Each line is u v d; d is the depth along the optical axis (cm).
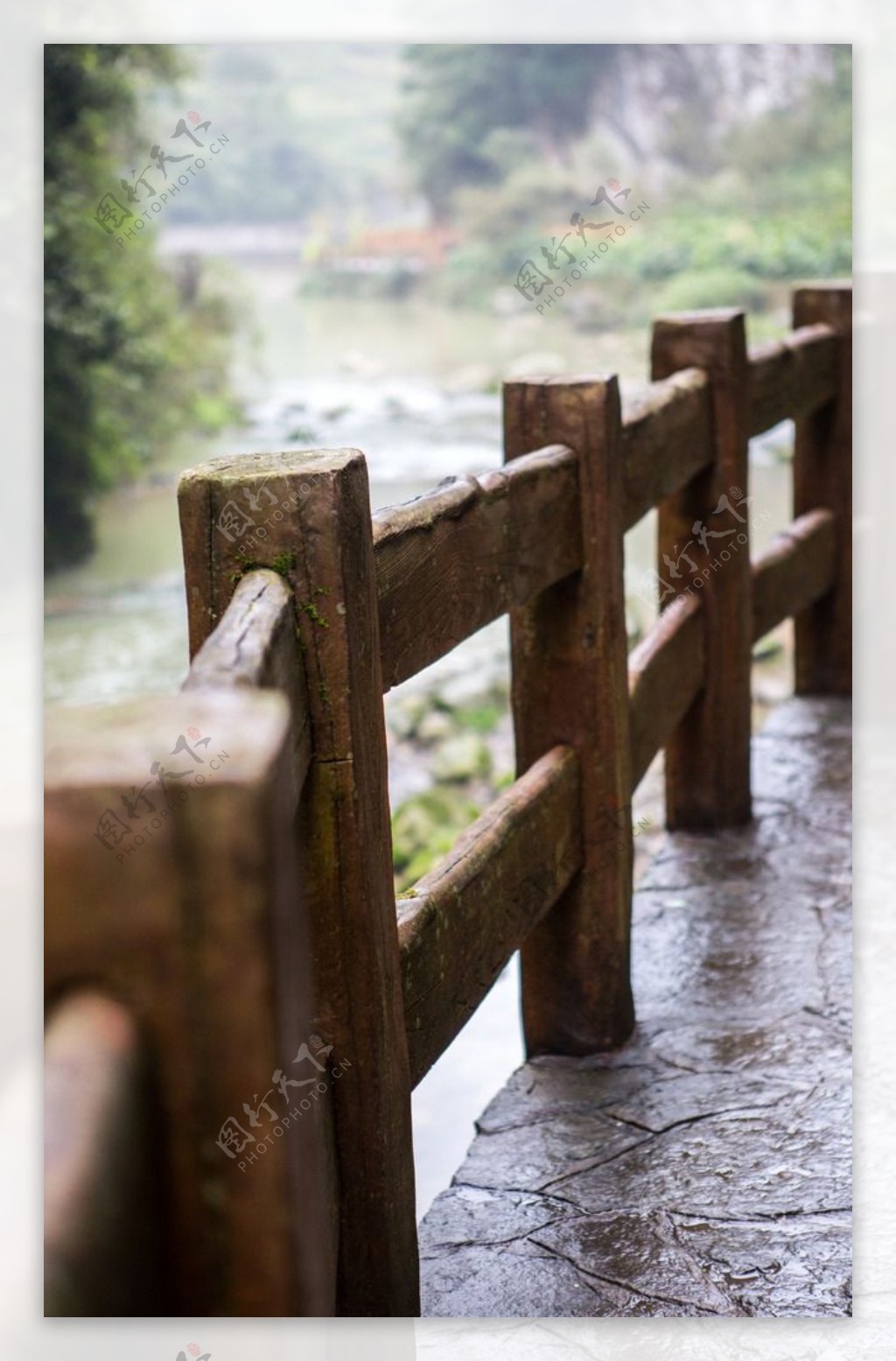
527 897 255
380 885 173
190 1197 83
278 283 3525
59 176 1839
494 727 928
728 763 408
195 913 81
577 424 273
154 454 1972
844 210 2912
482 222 3409
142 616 1412
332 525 158
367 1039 171
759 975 326
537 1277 227
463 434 1922
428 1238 239
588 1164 257
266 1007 82
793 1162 253
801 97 3195
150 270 2073
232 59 3800
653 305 2711
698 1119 270
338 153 3872
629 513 308
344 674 161
